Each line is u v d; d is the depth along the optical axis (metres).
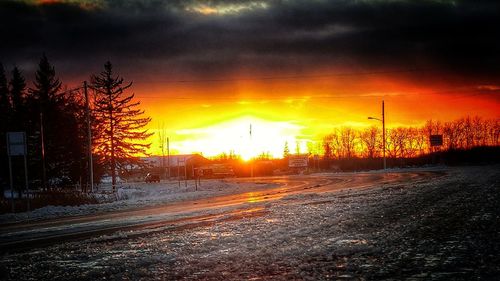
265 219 16.52
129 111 60.25
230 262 9.22
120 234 14.55
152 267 9.13
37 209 27.70
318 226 13.77
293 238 11.76
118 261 9.95
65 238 14.49
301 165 96.56
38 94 54.50
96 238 13.96
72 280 8.39
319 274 7.87
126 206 28.69
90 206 29.48
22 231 17.19
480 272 7.50
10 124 49.16
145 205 28.77
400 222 13.80
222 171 96.00
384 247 10.01
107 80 59.47
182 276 8.24
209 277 8.07
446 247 9.69
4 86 57.56
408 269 7.92
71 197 32.59
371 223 13.88
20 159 47.78
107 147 58.50
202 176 95.88
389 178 47.38
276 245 10.88
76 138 54.03
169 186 60.06
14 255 11.55
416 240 10.66
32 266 9.88
